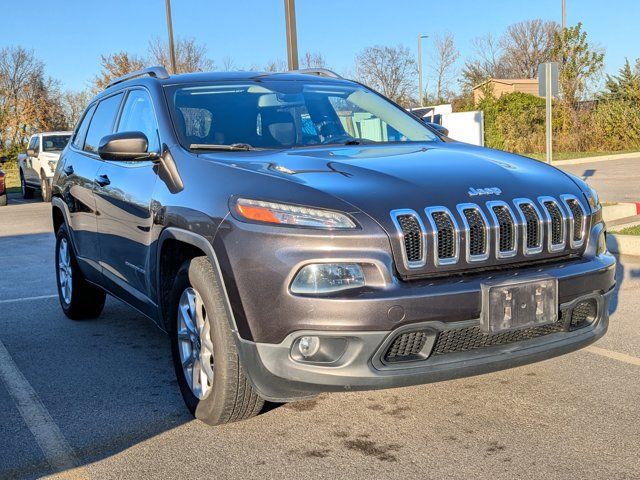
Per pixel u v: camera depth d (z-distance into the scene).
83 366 4.63
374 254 2.96
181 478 3.02
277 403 3.80
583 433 3.29
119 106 4.98
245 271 3.05
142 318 5.89
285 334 2.97
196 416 3.56
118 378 4.37
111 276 4.79
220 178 3.44
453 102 46.62
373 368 2.96
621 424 3.38
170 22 25.75
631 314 5.33
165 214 3.69
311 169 3.42
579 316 3.47
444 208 3.13
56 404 3.95
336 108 4.62
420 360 3.04
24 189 21.86
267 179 3.27
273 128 4.28
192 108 4.27
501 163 3.69
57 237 6.00
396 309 2.91
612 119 28.23
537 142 28.70
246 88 4.57
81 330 5.55
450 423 3.46
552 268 3.29
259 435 3.42
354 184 3.21
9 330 5.60
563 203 3.43
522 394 3.80
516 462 3.03
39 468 3.16
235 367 3.27
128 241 4.32
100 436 3.49
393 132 4.58
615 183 15.01
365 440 3.31
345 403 3.77
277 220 3.04
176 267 3.93
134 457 3.24
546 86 10.56
